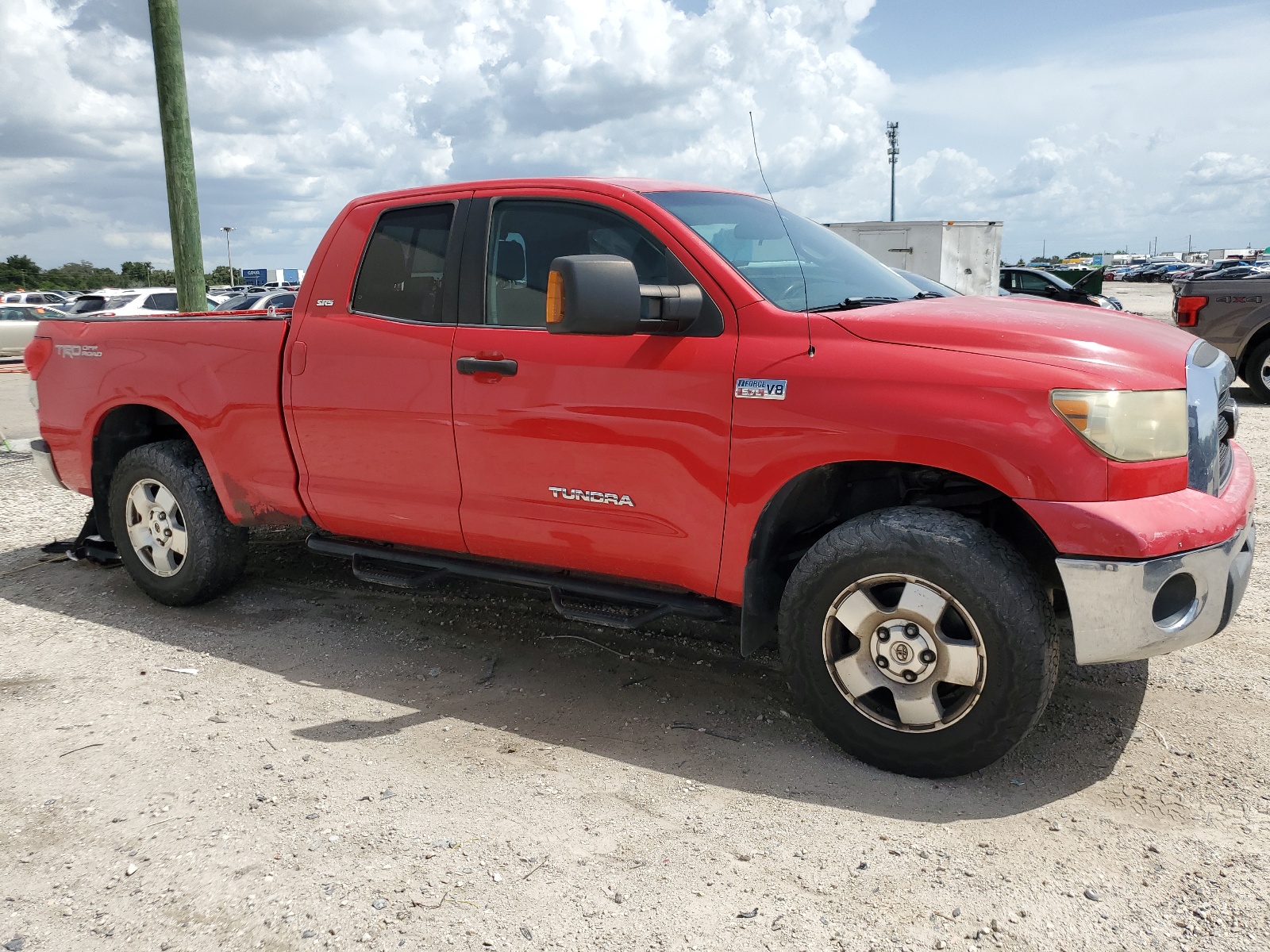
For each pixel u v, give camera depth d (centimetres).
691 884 252
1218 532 284
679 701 371
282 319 429
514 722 354
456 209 383
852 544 302
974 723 292
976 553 284
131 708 366
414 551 418
